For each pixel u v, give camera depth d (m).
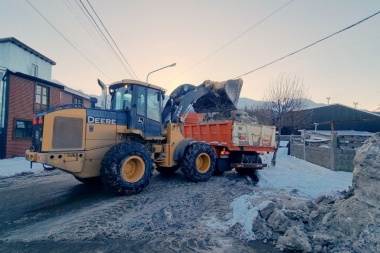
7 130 15.66
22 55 22.16
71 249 3.64
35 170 11.20
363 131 27.78
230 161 9.35
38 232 4.25
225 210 5.27
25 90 16.86
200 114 10.68
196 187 7.14
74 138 5.95
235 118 10.45
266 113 19.77
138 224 4.52
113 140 6.64
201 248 3.70
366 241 3.30
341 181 7.59
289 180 7.79
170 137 7.83
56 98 19.67
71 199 6.29
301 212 4.46
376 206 3.63
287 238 3.72
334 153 9.74
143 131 7.07
